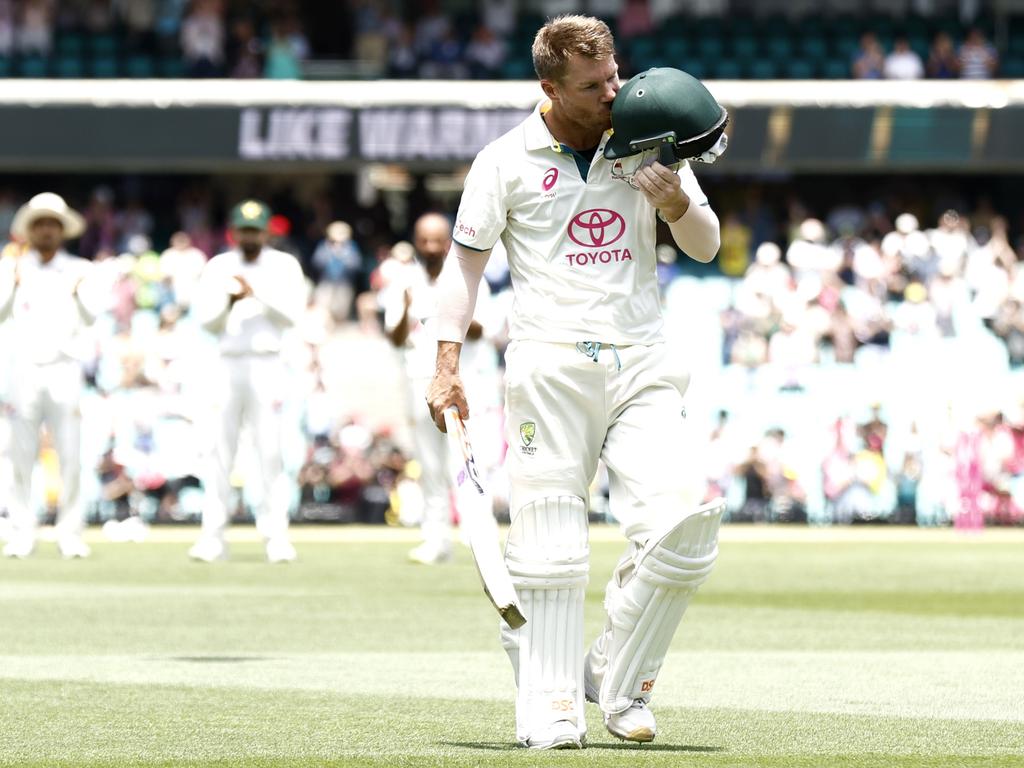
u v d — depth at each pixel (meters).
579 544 10.80
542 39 10.55
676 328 47.56
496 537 10.50
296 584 24.91
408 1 58.41
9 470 30.66
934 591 24.50
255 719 12.05
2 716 12.18
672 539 10.36
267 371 29.28
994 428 45.03
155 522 42.59
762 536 39.25
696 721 12.05
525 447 10.80
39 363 29.98
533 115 10.89
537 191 10.75
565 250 10.76
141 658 16.00
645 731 10.80
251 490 43.19
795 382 46.06
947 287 47.25
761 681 14.51
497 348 47.09
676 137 10.34
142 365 43.03
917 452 45.09
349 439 43.28
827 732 11.48
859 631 18.98
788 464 44.94
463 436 10.73
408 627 19.00
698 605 22.28
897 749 10.69
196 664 15.52
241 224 28.75
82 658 15.98
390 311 29.09
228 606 21.44
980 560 31.14
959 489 42.31
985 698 13.39
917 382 46.25
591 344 10.68
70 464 30.41
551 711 10.72
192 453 42.53
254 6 57.28
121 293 47.19
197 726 11.69
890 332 48.22
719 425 45.97
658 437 10.65
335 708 12.64
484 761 10.04
